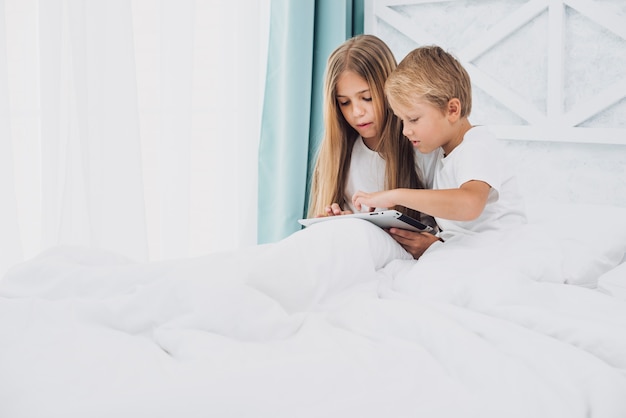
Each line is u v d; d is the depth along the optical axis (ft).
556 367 2.38
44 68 6.05
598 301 3.19
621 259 4.41
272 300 2.91
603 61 6.63
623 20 6.40
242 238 7.90
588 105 6.65
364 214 4.15
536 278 3.78
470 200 4.11
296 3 7.61
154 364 2.35
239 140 7.72
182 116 7.00
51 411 1.96
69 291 3.09
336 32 7.91
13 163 6.09
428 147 4.55
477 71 7.33
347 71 5.10
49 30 6.03
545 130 6.91
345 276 3.46
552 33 6.77
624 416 2.14
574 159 6.89
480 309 3.19
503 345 2.65
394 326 2.82
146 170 7.26
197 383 2.08
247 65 7.62
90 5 6.24
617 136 6.47
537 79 7.06
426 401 2.10
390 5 8.00
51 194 6.13
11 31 6.52
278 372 2.20
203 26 7.74
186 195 7.07
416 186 5.17
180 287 2.84
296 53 7.67
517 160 7.25
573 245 4.20
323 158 5.45
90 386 2.14
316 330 2.79
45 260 3.26
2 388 2.19
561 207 5.53
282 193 7.80
